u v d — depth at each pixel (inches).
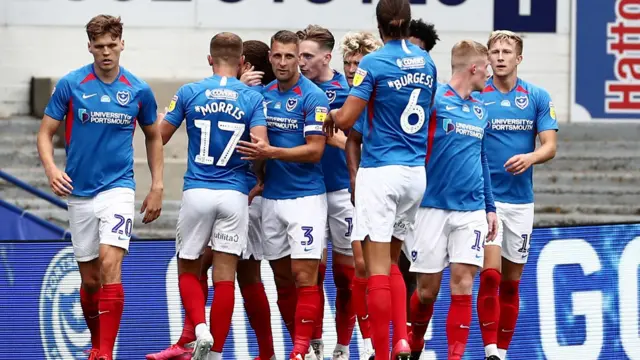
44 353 1025.5
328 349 1029.8
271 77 972.6
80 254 884.6
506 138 956.0
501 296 976.9
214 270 877.2
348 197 968.9
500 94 959.0
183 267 877.2
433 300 903.7
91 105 859.4
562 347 1040.8
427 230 882.8
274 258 928.9
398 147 808.9
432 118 871.7
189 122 872.3
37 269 1030.4
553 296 1043.9
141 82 880.9
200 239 871.1
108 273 856.9
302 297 903.7
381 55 808.9
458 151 872.9
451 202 876.0
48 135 865.5
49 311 1028.5
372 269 808.9
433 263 885.8
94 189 868.0
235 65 890.1
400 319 824.3
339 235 969.5
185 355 965.8
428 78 815.1
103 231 862.5
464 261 875.4
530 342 1039.6
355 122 834.8
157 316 1029.8
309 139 896.9
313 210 909.8
